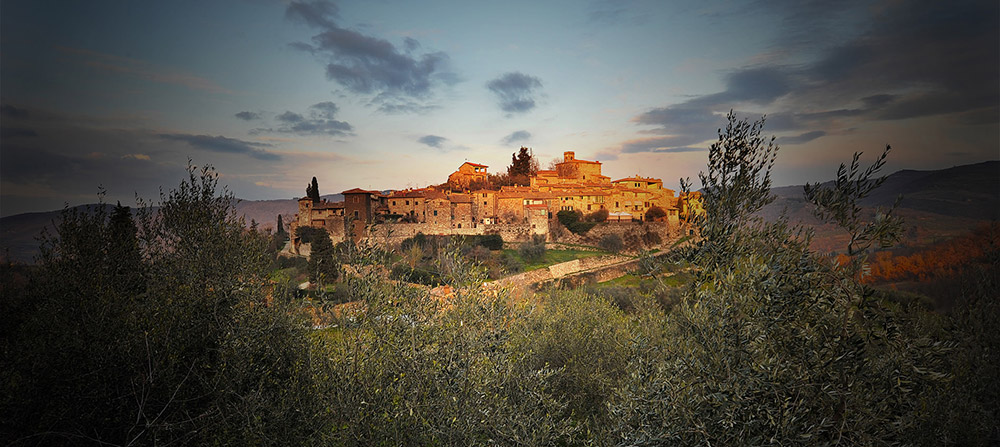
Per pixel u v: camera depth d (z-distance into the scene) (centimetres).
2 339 897
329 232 8250
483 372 920
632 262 7794
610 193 10100
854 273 596
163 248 1178
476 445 893
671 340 831
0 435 710
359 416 808
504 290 998
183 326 951
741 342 612
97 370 786
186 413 827
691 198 766
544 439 903
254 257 1182
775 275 616
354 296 927
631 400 773
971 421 665
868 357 596
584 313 1930
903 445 558
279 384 950
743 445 564
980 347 767
